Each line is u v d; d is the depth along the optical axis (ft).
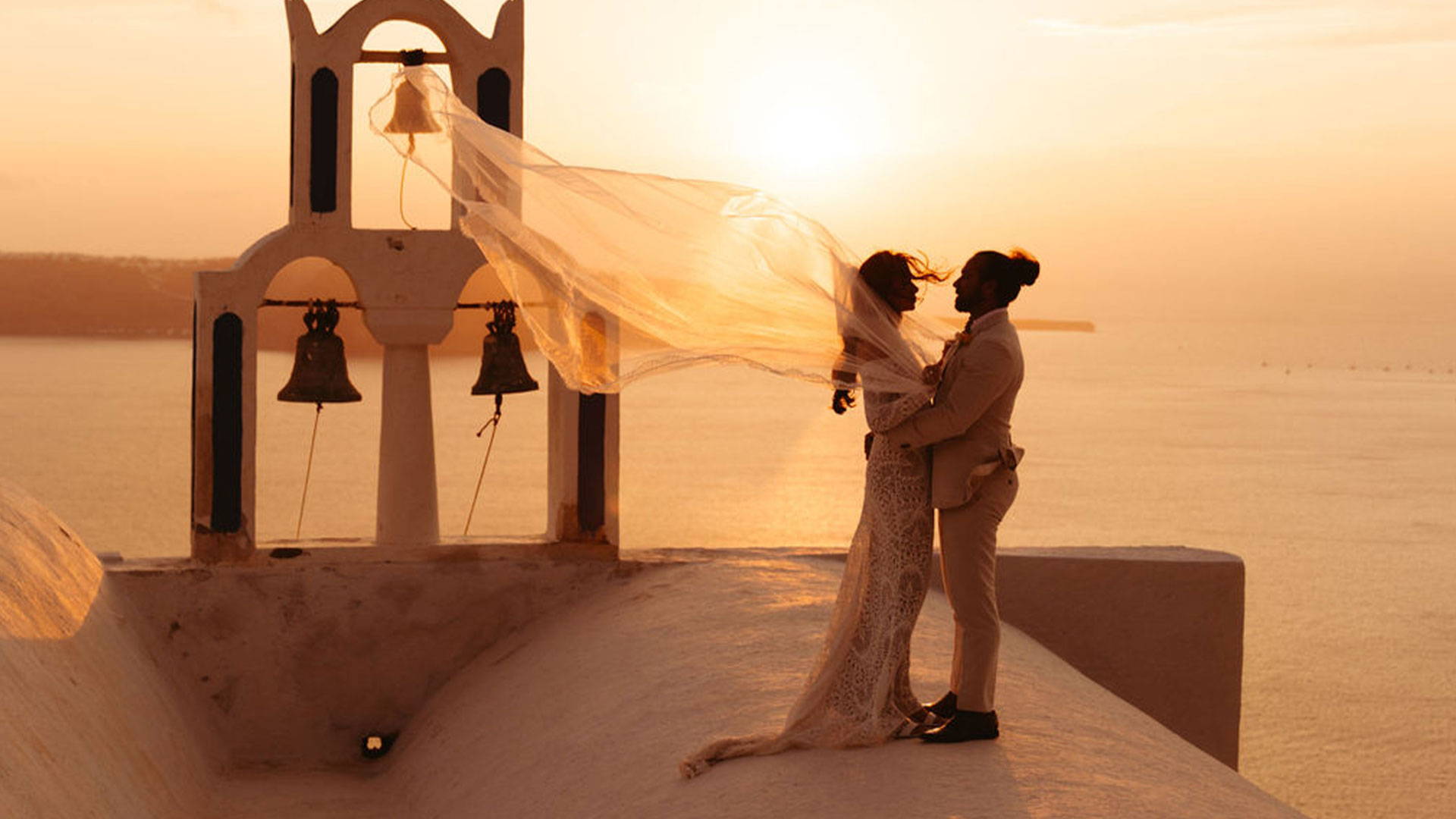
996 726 18.47
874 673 18.11
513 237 19.65
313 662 30.19
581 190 19.30
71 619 24.14
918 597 18.24
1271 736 257.34
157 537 442.50
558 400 31.60
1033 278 17.60
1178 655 31.94
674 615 27.40
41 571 24.52
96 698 22.04
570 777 20.90
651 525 455.63
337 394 30.17
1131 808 16.21
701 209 18.93
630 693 23.30
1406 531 492.95
